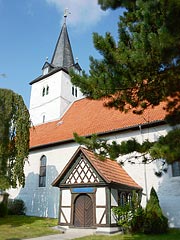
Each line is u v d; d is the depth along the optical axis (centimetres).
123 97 805
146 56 693
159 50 663
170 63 727
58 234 1322
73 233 1359
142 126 1795
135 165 1786
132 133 1856
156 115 1789
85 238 1179
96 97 802
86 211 1483
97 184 1461
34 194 2278
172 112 825
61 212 1559
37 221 1797
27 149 1803
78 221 1488
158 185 1670
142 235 1255
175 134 677
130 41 824
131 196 1647
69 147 2200
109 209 1393
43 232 1350
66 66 3791
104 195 1433
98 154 815
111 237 1211
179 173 1628
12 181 1655
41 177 2316
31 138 2677
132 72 731
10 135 1744
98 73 805
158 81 784
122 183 1526
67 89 3534
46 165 2295
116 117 2088
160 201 1631
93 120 2273
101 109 2383
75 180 1557
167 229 1362
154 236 1220
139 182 1741
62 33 4094
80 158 1572
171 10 630
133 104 829
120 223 1352
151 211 1359
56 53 3925
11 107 1756
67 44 4012
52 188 2166
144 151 779
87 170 1529
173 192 1603
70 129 2369
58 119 2823
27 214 2248
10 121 1742
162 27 642
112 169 1653
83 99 2880
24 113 1828
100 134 1983
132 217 1362
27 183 2370
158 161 1708
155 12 691
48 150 2334
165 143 682
